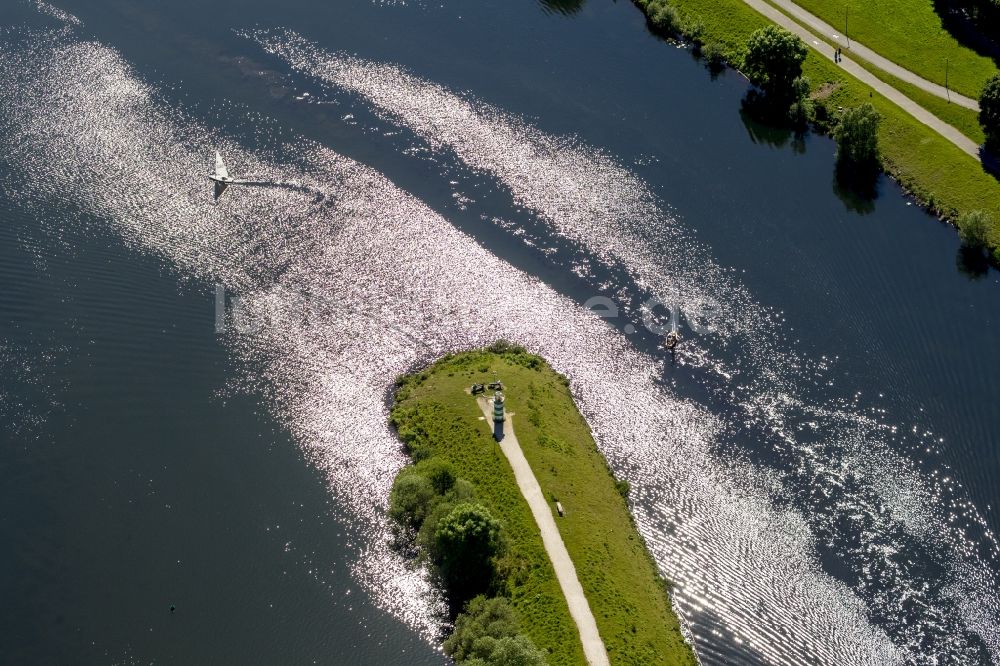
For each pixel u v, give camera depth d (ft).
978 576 408.67
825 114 650.84
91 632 395.14
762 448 458.91
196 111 652.48
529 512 415.03
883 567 412.36
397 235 561.84
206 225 572.10
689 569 411.95
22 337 512.63
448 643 379.35
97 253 558.56
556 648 367.25
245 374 492.95
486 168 607.78
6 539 428.15
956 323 517.14
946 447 458.09
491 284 534.37
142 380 491.72
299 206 581.12
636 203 585.63
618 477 446.19
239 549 419.74
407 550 415.03
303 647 387.14
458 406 463.42
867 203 590.14
